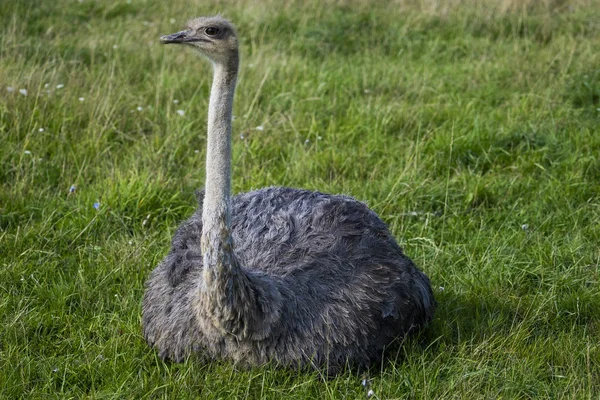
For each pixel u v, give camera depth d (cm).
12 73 1569
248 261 894
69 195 1266
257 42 2000
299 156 1394
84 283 1045
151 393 845
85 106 1496
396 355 893
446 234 1194
